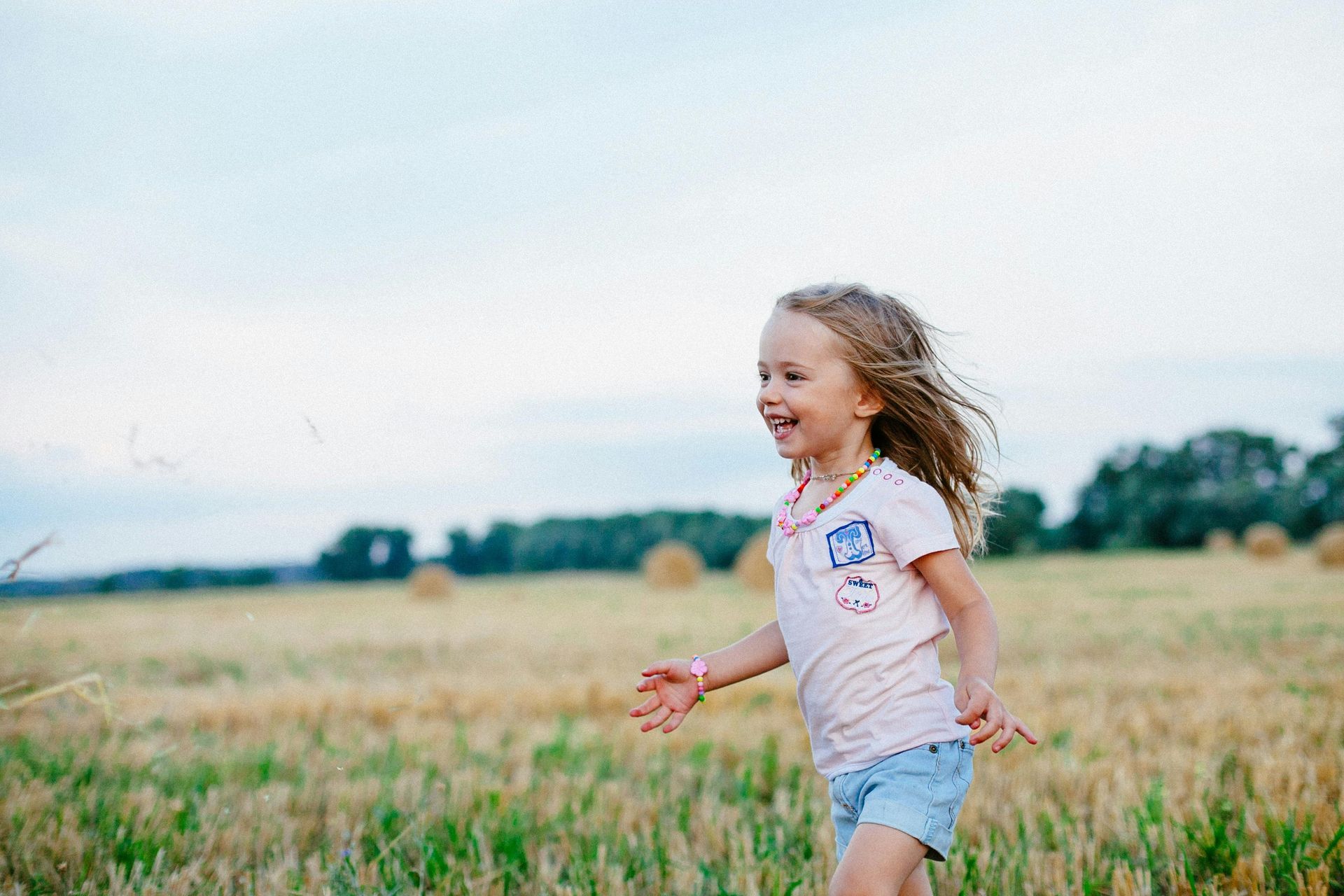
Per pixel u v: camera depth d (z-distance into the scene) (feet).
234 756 16.25
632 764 16.29
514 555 185.78
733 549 176.14
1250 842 10.93
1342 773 13.37
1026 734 7.19
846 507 8.04
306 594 104.22
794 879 10.48
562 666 30.45
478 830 11.76
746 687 23.48
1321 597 53.11
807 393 8.21
